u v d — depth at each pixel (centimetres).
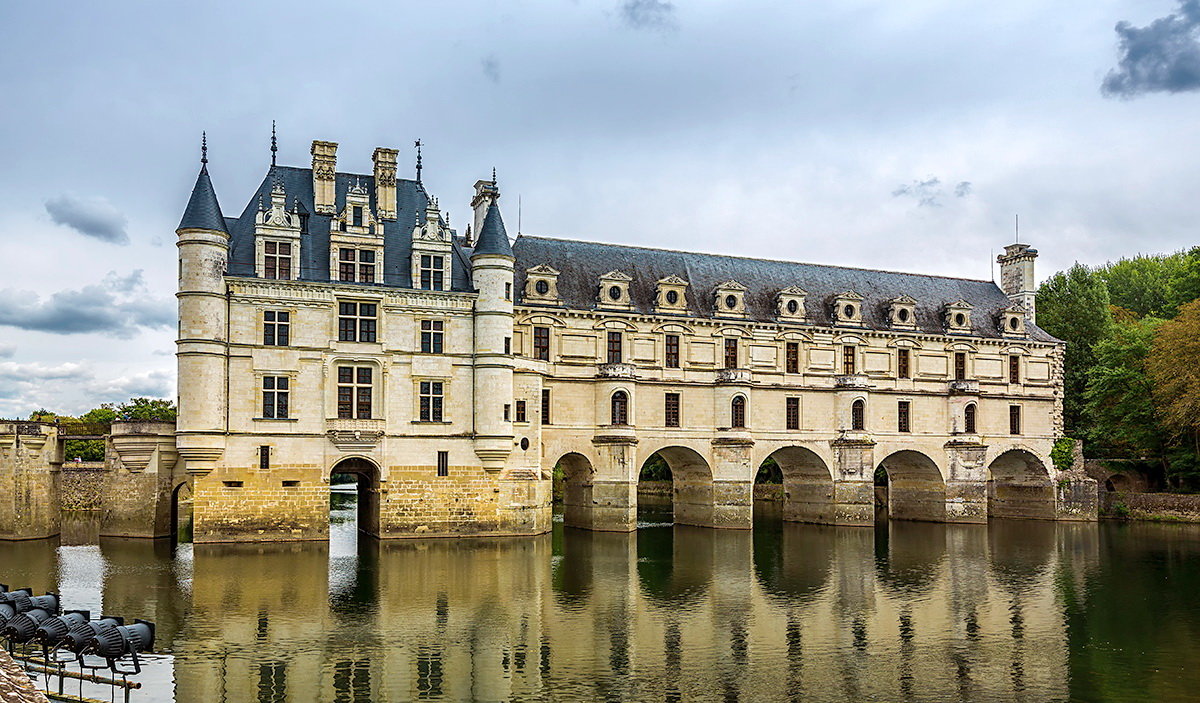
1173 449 9019
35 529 6844
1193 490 9038
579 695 3062
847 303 8406
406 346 6588
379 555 5803
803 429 8100
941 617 4266
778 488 11362
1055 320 10525
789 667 3416
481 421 6675
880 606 4506
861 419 8188
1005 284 9538
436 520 6606
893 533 7706
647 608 4375
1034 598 4734
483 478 6719
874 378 8362
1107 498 9081
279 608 4216
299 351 6325
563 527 7825
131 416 11931
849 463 8056
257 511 6203
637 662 3453
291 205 6681
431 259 6712
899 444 8381
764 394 8000
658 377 7644
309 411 6328
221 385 6109
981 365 8769
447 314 6700
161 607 4206
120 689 3023
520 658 3478
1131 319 11294
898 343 8469
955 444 8500
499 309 6725
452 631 3853
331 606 4272
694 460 7925
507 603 4419
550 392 7300
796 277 8650
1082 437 9881
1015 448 8769
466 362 6731
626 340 7562
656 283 7900
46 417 11562
